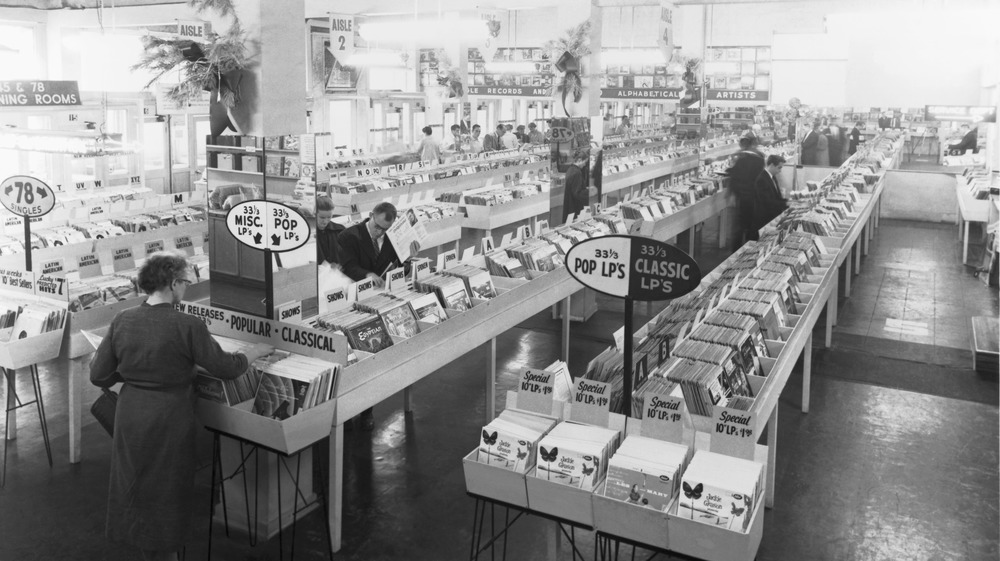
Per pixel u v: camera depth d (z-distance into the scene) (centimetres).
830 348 770
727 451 312
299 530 439
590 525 305
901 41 1705
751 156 1183
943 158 1677
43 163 1230
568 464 306
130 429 364
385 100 1578
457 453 540
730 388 366
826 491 491
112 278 564
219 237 440
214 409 385
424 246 891
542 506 312
